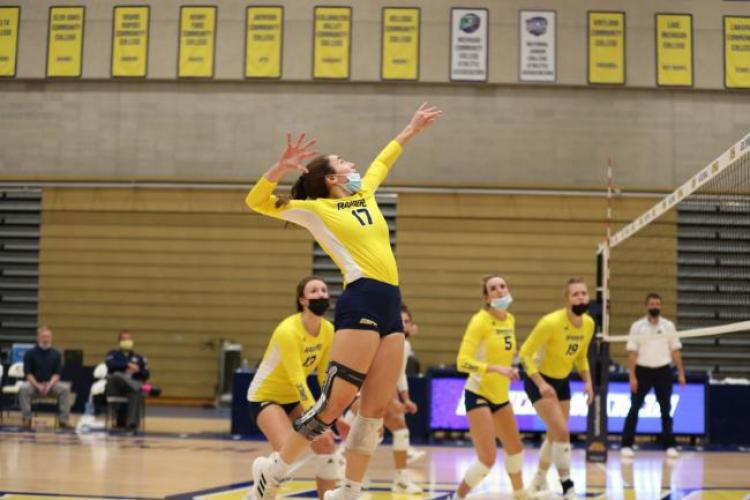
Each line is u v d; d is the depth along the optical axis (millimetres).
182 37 16312
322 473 5195
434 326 15805
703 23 15898
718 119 15812
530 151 15891
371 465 9195
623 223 15711
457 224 15945
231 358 15453
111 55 16406
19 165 16484
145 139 16328
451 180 15953
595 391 9641
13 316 16359
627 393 12258
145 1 16391
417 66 15977
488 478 8273
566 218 15805
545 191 15836
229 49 16250
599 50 15883
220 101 16266
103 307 16250
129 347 12719
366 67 16031
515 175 15883
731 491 7430
